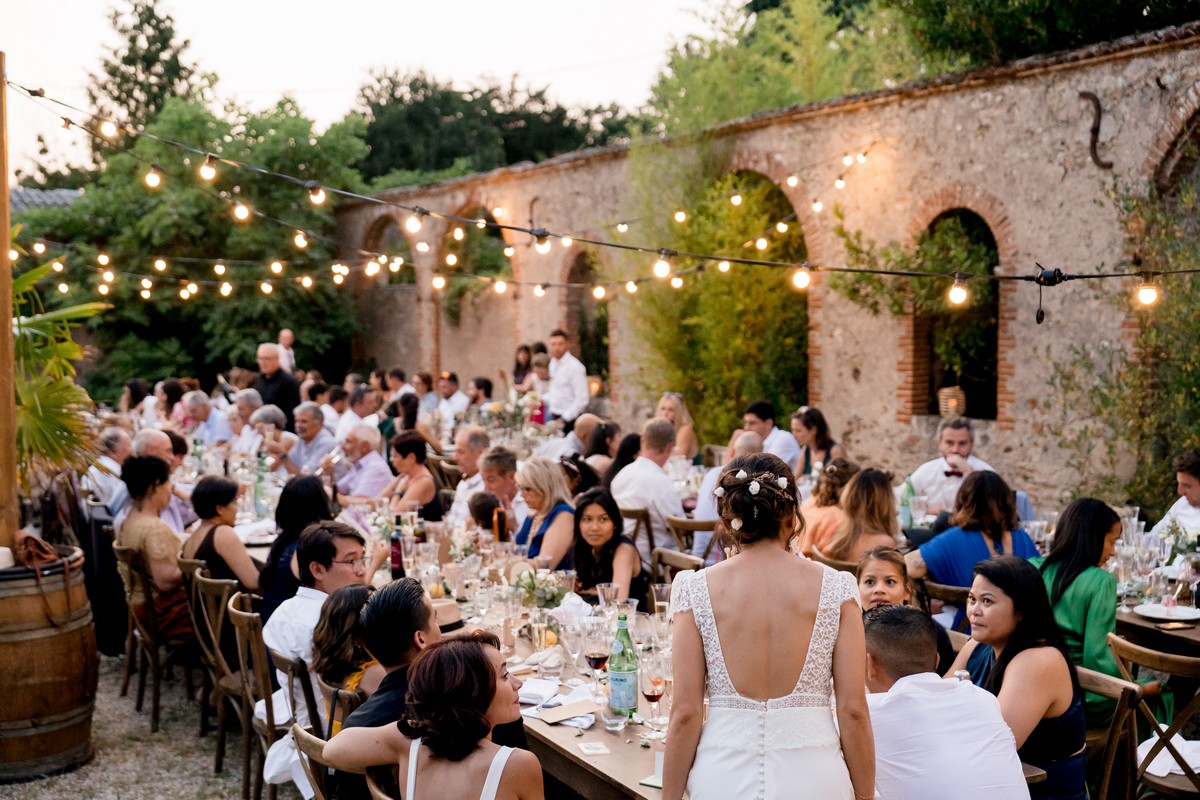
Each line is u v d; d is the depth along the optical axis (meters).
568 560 5.48
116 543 5.81
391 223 20.30
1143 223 8.16
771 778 2.45
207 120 18.31
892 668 3.05
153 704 5.68
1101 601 4.26
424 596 3.12
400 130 30.97
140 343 18.09
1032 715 3.21
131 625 6.16
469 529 6.32
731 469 2.64
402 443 7.11
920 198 10.09
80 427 5.76
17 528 5.08
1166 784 3.93
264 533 6.89
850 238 10.69
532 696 3.72
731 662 2.53
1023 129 9.21
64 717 5.09
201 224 18.22
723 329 11.74
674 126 12.47
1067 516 4.41
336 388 10.81
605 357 15.60
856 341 10.82
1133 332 8.38
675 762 2.54
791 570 2.57
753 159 11.75
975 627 3.39
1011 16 9.34
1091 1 9.12
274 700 4.72
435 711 2.63
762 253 11.70
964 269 9.66
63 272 17.70
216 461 8.85
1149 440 8.20
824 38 15.05
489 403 12.72
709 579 2.61
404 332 18.97
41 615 5.00
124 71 30.31
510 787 2.60
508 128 32.47
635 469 6.86
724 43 12.80
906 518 6.96
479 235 17.73
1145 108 8.30
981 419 10.25
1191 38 7.89
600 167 13.99
